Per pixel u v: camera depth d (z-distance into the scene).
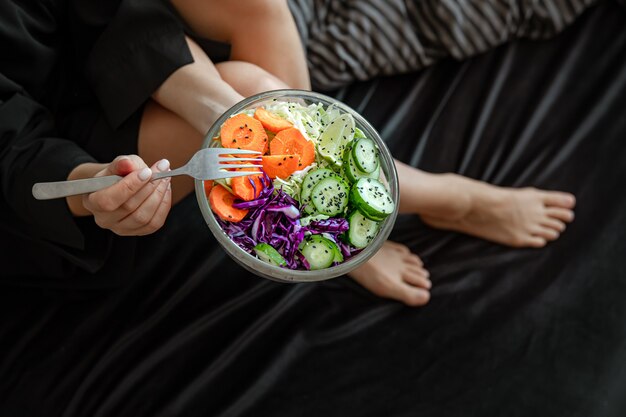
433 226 1.42
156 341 1.24
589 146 1.48
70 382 1.19
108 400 1.18
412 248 1.40
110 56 1.08
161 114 1.11
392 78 1.52
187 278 1.29
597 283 1.35
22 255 1.21
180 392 1.19
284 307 1.29
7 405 1.18
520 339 1.29
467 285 1.35
